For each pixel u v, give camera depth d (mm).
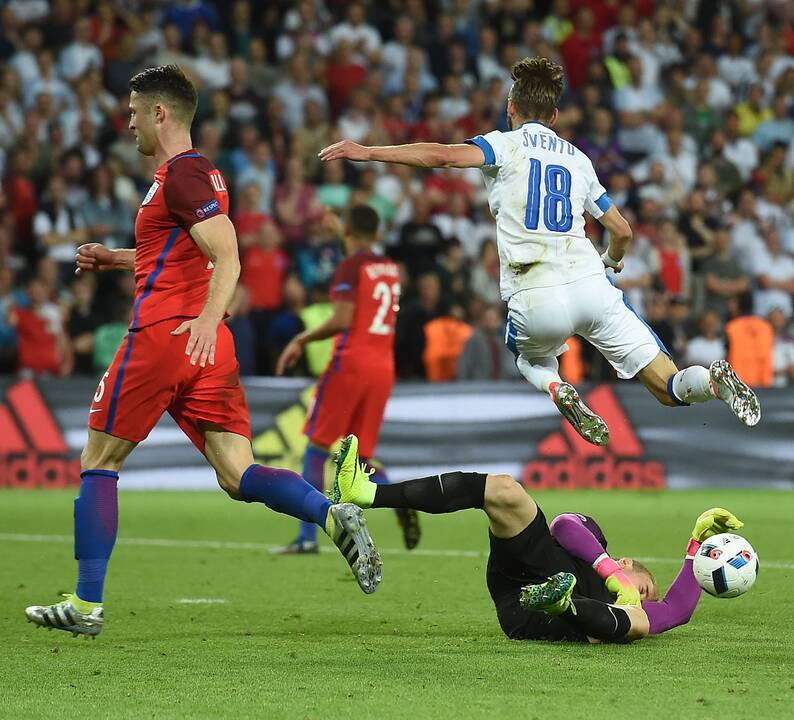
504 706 15078
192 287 19359
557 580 17359
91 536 19391
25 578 27578
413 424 51656
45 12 65062
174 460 51562
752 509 44688
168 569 29328
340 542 17859
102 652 18859
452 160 21062
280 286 56219
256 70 66688
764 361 57250
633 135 70500
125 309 53094
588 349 55875
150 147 19859
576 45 72938
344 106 67500
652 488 52688
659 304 56062
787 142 74500
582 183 22188
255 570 29188
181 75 19859
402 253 58594
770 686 16234
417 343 54531
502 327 56812
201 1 68812
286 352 32969
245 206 58125
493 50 73562
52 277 53312
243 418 19750
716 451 53094
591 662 17812
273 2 70438
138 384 19172
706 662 17828
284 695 15750
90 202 57062
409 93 68688
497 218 22141
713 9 80125
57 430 50938
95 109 62062
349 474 18859
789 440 53469
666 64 76250
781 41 79062
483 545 34531
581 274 21844
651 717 14500
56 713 14828
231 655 18562
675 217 66500
